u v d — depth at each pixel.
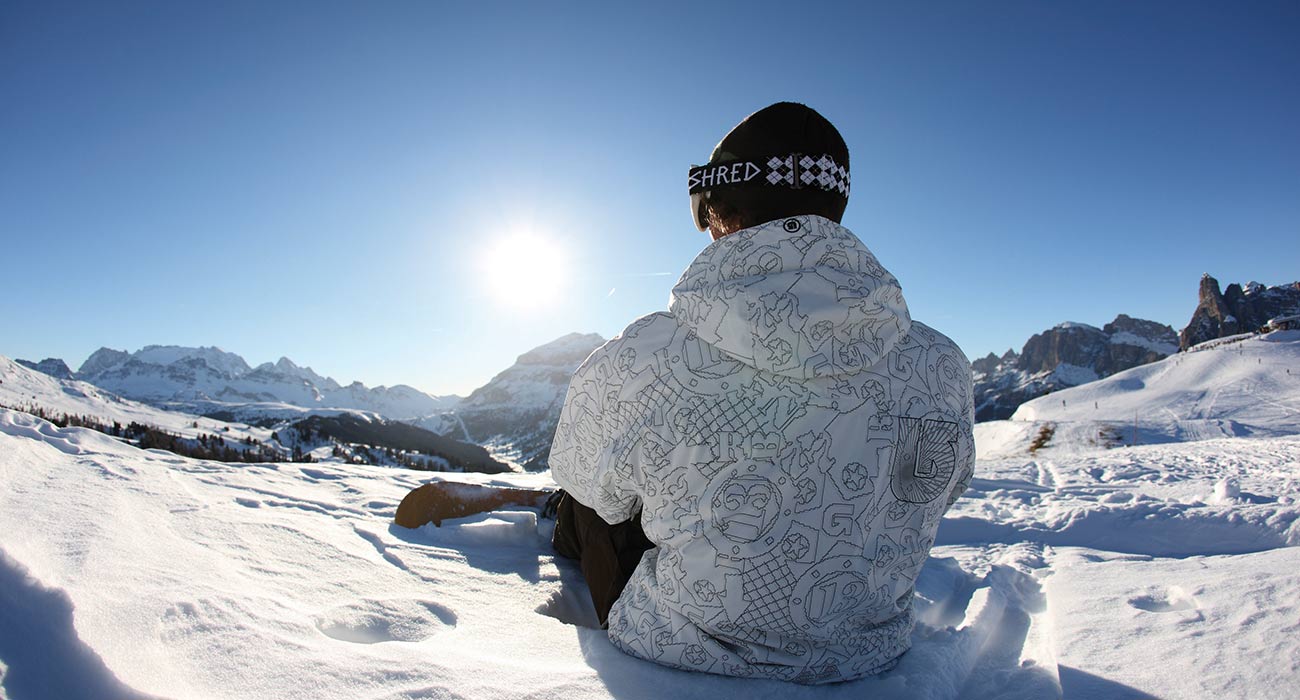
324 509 2.75
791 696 1.14
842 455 1.16
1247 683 1.09
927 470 1.24
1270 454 8.52
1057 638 1.50
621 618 1.33
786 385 1.15
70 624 0.85
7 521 1.25
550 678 1.10
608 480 1.30
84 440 3.41
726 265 1.17
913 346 1.27
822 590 1.18
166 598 1.09
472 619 1.47
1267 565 1.95
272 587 1.45
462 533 2.44
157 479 2.32
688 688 1.13
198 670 0.92
